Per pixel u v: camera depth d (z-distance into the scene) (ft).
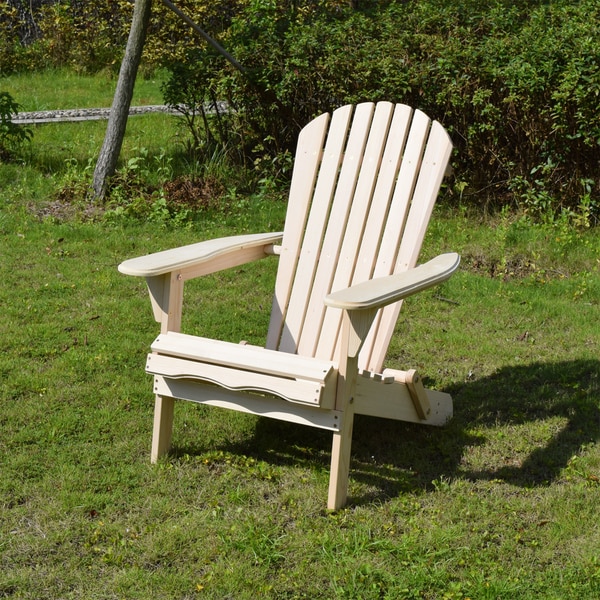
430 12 23.38
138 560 8.80
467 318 16.10
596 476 10.59
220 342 10.26
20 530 9.30
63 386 12.78
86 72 44.62
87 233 20.04
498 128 20.88
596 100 19.33
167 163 24.48
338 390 9.58
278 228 21.12
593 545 9.14
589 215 20.08
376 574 8.58
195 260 10.57
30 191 22.47
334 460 9.68
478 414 12.35
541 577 8.64
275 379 9.56
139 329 15.05
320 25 23.27
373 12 25.70
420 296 17.10
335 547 9.05
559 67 19.75
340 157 12.26
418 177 11.76
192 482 10.31
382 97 21.85
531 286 17.66
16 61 44.68
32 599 8.23
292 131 23.65
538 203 20.71
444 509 9.83
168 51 44.45
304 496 10.07
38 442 11.14
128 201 21.90
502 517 9.66
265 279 17.88
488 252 19.16
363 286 9.52
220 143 24.98
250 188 23.66
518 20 24.14
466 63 21.03
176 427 11.67
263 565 8.75
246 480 10.41
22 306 15.79
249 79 23.04
